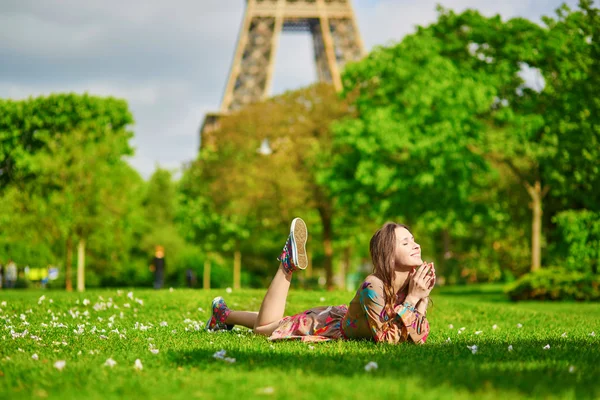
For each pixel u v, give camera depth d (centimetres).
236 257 4284
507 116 2397
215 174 3400
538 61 2366
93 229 2872
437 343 520
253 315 596
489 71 2500
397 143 2436
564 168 2208
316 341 522
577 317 1009
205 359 410
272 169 3189
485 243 3500
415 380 332
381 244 511
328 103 3288
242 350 452
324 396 298
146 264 4900
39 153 2705
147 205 5162
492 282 3678
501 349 469
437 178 2442
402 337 509
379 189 2505
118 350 473
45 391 325
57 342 525
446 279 3609
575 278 1914
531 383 321
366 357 423
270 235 4084
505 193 2838
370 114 2603
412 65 2547
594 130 2047
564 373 353
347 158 2762
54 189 2738
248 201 3262
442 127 2394
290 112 3325
